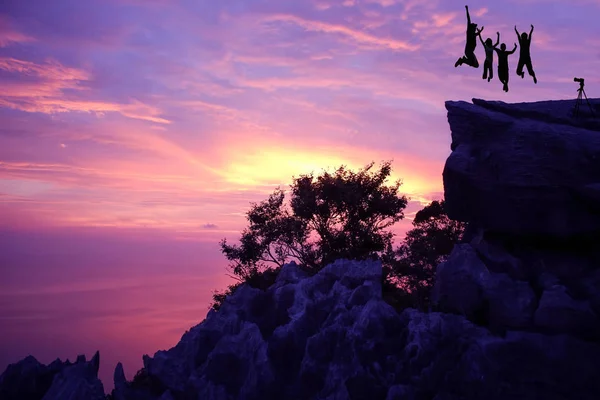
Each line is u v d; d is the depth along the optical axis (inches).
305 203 1862.7
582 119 1085.1
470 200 1054.4
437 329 966.4
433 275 1668.3
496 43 935.7
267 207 1959.9
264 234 1923.0
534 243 1048.2
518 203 993.5
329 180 1911.9
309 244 1898.4
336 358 977.5
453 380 884.0
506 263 1024.9
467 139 1109.1
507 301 956.6
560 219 970.1
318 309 1127.0
